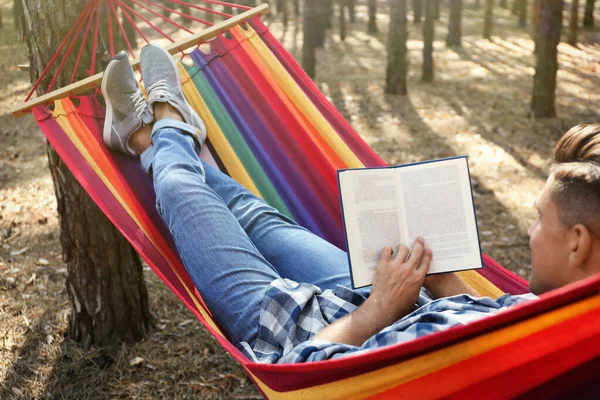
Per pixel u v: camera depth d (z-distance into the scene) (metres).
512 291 2.13
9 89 9.56
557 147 1.46
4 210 5.22
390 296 1.64
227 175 2.59
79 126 2.41
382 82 10.88
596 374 1.34
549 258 1.41
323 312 1.76
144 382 3.24
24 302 3.83
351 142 2.78
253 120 2.89
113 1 2.70
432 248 1.72
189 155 2.21
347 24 20.12
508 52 14.48
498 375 1.32
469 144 7.22
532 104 8.38
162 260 2.13
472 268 1.72
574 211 1.33
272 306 1.72
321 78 11.15
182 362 3.39
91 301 3.39
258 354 1.70
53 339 3.49
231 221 1.93
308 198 2.75
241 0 7.64
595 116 8.43
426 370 1.32
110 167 2.37
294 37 16.67
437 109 8.95
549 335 1.30
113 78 2.40
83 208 3.23
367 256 1.69
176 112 2.47
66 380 3.22
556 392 1.35
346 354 1.47
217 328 1.79
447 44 15.17
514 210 5.29
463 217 1.73
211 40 2.98
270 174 2.80
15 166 6.33
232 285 1.81
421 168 1.77
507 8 23.48
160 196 2.01
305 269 2.02
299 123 2.85
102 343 3.45
